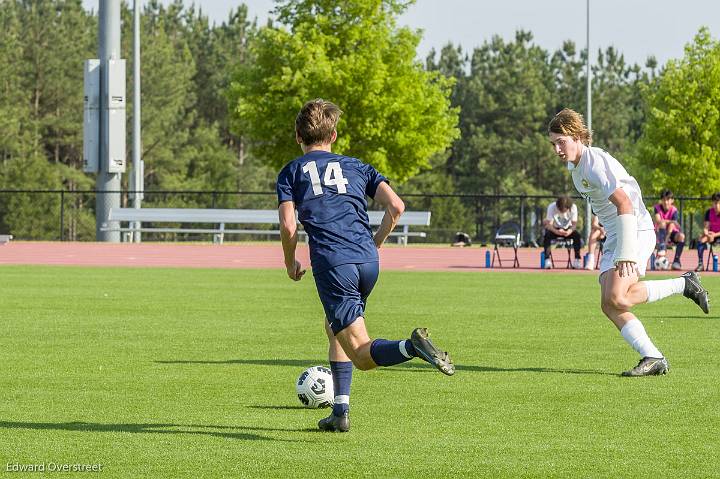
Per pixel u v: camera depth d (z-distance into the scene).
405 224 102.62
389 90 122.12
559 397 21.09
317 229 17.34
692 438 17.34
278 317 36.56
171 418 18.83
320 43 120.12
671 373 24.22
